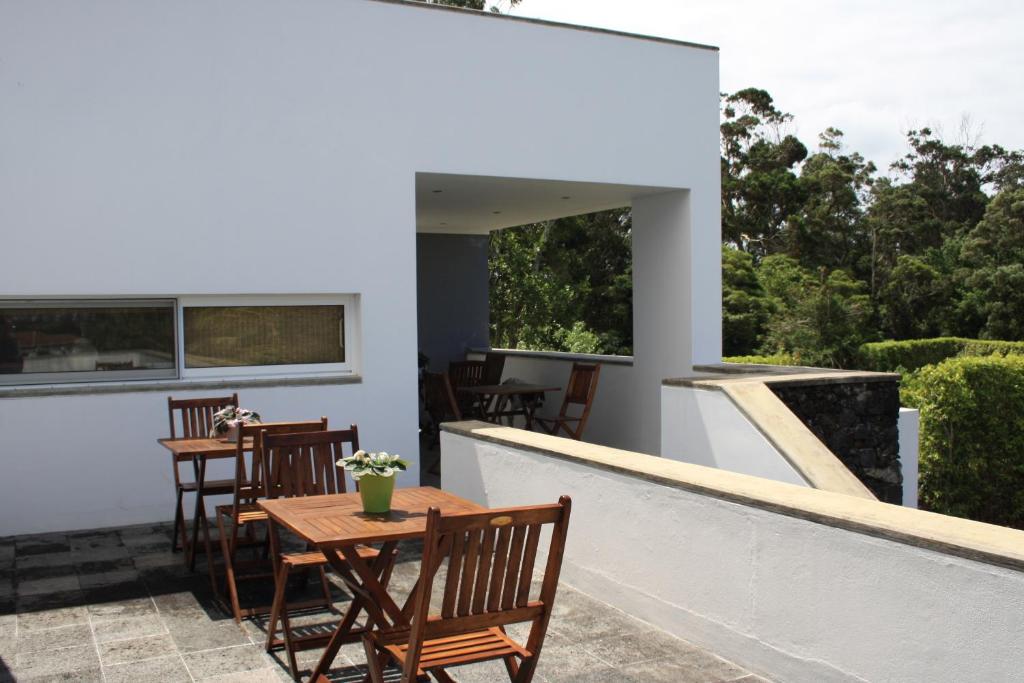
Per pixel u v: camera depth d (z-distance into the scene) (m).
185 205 6.66
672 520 4.25
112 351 6.61
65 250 6.31
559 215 11.10
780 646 3.64
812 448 5.61
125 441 6.55
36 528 6.31
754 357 21.42
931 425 13.98
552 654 4.01
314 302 7.26
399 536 3.30
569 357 11.16
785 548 3.60
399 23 7.35
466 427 6.30
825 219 35.41
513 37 7.83
